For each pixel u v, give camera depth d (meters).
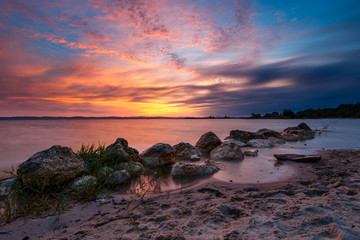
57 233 2.92
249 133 14.39
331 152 9.66
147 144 15.23
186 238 2.50
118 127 37.75
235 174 6.14
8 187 4.75
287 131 18.98
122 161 6.79
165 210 3.52
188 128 34.94
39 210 3.73
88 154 6.93
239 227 2.71
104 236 2.67
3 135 21.58
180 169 6.14
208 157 9.38
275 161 7.87
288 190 4.42
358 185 4.49
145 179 5.79
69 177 5.11
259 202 3.61
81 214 3.57
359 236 2.32
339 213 2.95
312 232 2.49
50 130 28.94
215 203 3.71
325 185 4.78
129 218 3.27
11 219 3.38
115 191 4.78
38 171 4.60
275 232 2.53
